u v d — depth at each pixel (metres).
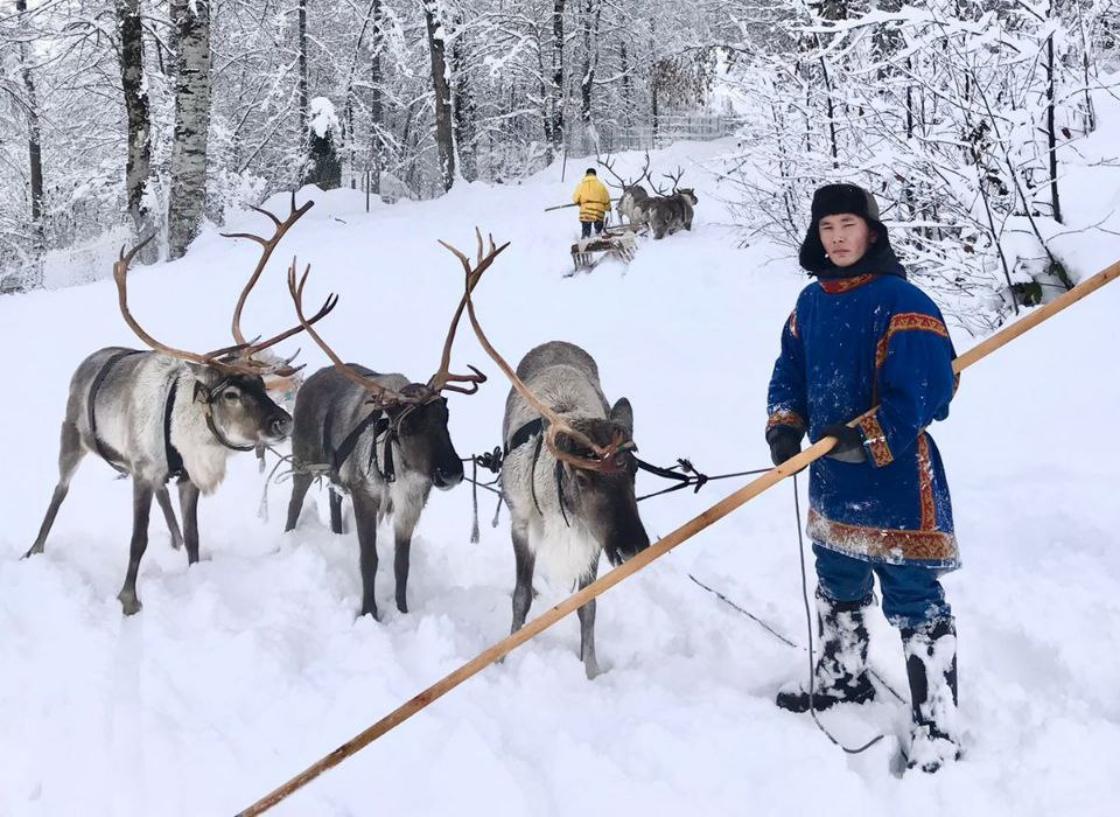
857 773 3.42
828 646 3.90
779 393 3.88
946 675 3.54
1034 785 3.29
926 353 3.39
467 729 3.58
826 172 9.88
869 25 9.07
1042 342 7.14
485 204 18.69
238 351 5.43
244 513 6.73
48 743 3.76
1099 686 3.97
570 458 4.04
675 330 9.97
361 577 5.54
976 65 8.53
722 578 5.22
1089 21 8.38
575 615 4.98
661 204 14.59
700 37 26.78
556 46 26.45
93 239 26.05
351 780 3.50
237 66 26.19
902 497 3.51
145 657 4.45
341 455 5.31
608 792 3.29
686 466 4.33
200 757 3.64
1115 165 7.75
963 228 8.44
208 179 22.97
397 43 24.12
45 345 11.71
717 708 3.80
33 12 19.97
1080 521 5.20
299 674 4.34
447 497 6.66
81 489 7.21
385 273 13.91
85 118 24.50
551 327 10.83
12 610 4.97
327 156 22.38
